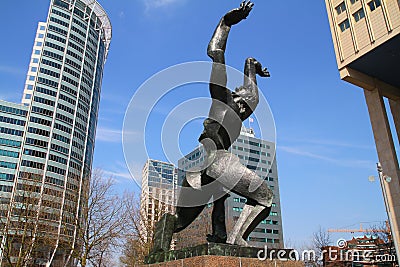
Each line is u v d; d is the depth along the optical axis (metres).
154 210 22.14
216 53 7.15
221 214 7.25
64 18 77.81
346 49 30.14
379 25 27.62
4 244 22.97
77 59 77.12
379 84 31.38
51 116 68.56
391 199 27.67
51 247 25.16
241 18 7.54
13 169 60.97
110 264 27.03
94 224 22.12
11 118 64.38
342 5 31.66
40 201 24.05
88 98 77.88
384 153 29.02
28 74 78.44
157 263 7.06
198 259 5.92
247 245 6.55
